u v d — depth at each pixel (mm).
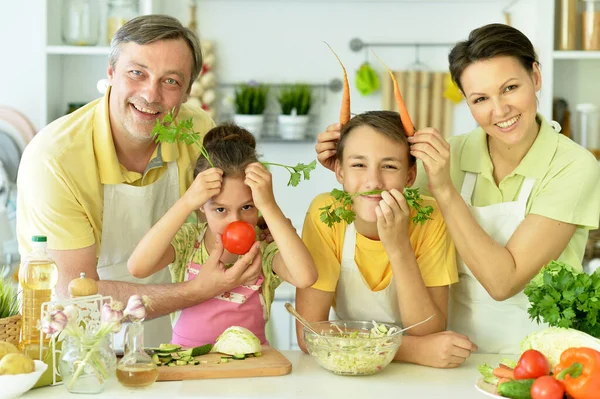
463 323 2006
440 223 1860
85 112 2006
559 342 1454
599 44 3180
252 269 1801
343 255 1839
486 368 1506
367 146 1712
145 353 1499
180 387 1487
